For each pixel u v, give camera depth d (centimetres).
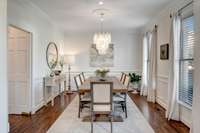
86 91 373
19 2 381
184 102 384
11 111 449
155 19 577
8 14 340
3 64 235
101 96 346
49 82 539
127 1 417
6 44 241
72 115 440
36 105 479
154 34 573
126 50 820
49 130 343
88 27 726
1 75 232
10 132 332
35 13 471
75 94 726
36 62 477
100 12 504
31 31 445
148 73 630
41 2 423
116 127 361
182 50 400
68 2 423
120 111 478
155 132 335
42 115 441
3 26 234
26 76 446
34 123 382
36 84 478
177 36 400
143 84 714
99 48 563
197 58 289
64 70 804
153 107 520
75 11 498
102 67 820
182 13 393
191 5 352
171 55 412
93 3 430
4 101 239
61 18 579
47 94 562
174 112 405
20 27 388
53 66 646
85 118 417
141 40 812
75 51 825
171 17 425
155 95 582
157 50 568
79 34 823
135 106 531
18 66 448
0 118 231
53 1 417
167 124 378
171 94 410
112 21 620
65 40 825
